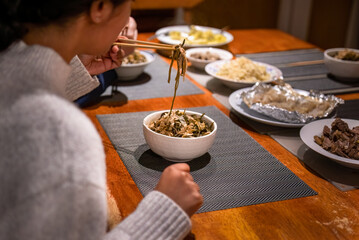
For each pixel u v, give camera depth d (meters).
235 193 0.96
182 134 1.04
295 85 1.75
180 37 2.30
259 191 0.98
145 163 1.07
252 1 3.80
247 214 0.89
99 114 1.37
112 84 1.65
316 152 1.14
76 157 0.51
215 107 1.49
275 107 1.33
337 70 1.80
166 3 3.30
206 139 1.03
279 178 1.04
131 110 1.42
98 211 0.52
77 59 1.12
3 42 0.56
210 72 1.75
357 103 1.58
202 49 2.09
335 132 1.17
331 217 0.90
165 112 1.13
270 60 2.10
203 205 0.91
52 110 0.52
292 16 3.84
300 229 0.85
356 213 0.91
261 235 0.83
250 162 1.11
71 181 0.49
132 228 0.65
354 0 3.75
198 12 3.63
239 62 1.78
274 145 1.23
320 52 2.28
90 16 0.60
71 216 0.50
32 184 0.49
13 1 0.54
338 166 1.11
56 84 0.58
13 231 0.49
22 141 0.50
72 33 0.61
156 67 1.90
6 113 0.51
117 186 0.97
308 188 1.00
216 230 0.83
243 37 2.53
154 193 0.70
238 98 1.52
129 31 1.59
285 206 0.92
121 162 1.07
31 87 0.54
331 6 3.80
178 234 0.67
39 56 0.56
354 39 3.89
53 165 0.49
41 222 0.49
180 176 0.77
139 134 1.24
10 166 0.50
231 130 1.30
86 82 1.15
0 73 0.54
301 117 1.30
